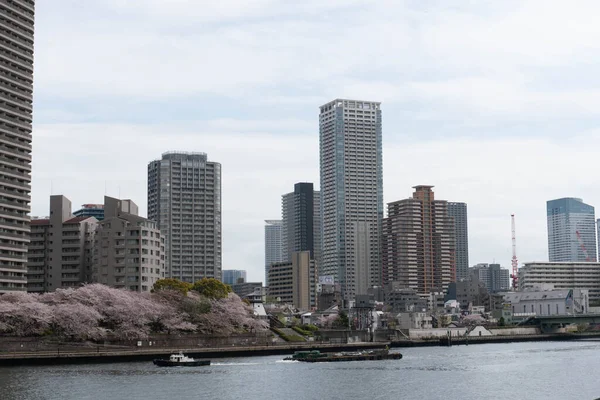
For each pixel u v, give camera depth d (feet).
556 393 536.01
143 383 556.10
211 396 501.56
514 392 540.52
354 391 538.06
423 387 563.48
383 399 504.02
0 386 526.16
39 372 614.75
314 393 526.57
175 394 506.07
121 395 496.23
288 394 520.42
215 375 616.80
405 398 508.94
